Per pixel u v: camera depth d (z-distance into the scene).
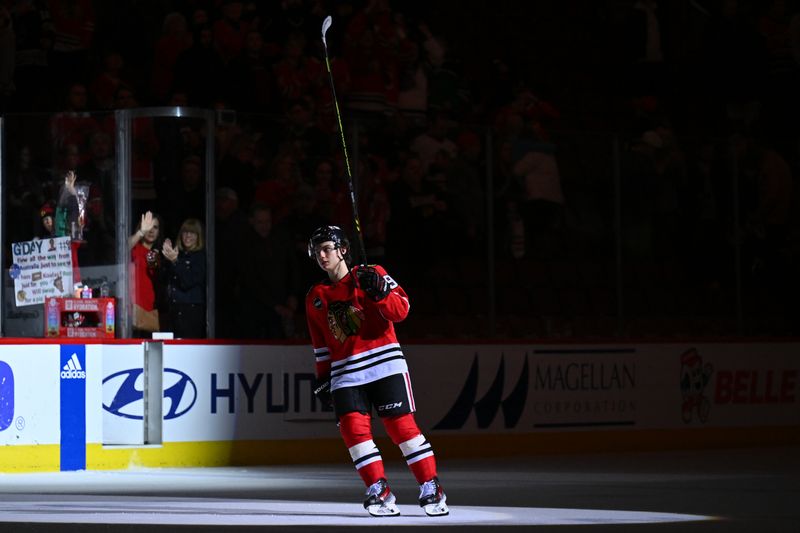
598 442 22.50
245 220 20.80
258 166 20.94
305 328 21.69
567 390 22.27
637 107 32.06
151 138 19.83
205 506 12.34
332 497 13.62
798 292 25.17
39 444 18.03
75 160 19.92
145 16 27.22
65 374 18.28
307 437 20.33
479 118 30.03
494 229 23.23
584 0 34.69
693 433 23.44
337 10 28.72
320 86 27.27
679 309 24.22
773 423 24.34
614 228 23.83
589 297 23.70
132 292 19.78
